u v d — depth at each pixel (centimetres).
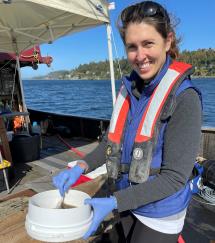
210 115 2261
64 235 157
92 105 3734
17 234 272
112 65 574
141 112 155
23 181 488
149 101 150
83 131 828
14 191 443
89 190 343
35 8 539
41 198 177
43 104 3938
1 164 425
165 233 158
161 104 144
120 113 166
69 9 463
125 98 168
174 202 154
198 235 322
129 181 158
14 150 591
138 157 149
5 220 306
